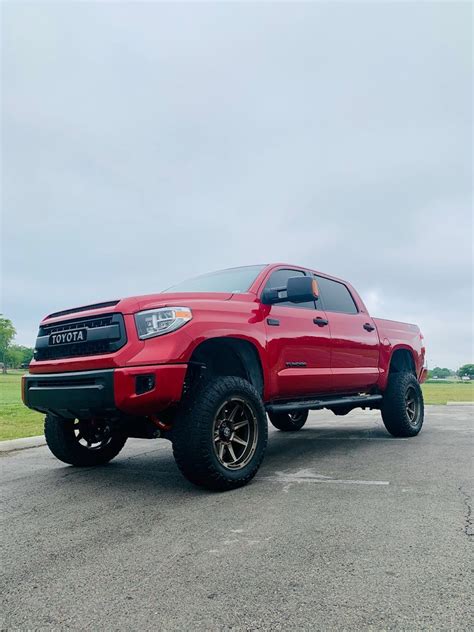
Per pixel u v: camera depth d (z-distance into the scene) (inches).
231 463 150.8
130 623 70.7
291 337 186.2
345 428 319.9
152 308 144.9
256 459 154.9
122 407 136.4
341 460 192.7
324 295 225.1
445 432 276.2
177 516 122.0
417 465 178.2
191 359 166.4
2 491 155.0
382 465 179.9
